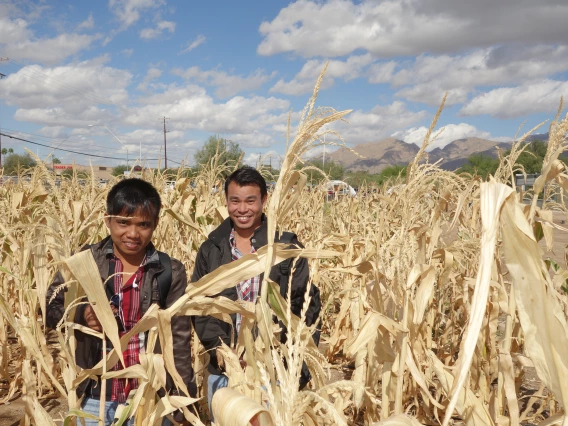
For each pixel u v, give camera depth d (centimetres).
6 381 449
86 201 538
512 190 135
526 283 144
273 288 211
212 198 585
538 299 143
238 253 302
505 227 144
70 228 369
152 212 225
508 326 264
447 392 254
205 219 508
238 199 293
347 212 763
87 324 223
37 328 355
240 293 287
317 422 210
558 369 142
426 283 257
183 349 239
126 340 198
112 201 222
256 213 297
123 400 233
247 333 208
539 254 141
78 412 189
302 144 184
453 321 443
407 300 253
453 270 473
